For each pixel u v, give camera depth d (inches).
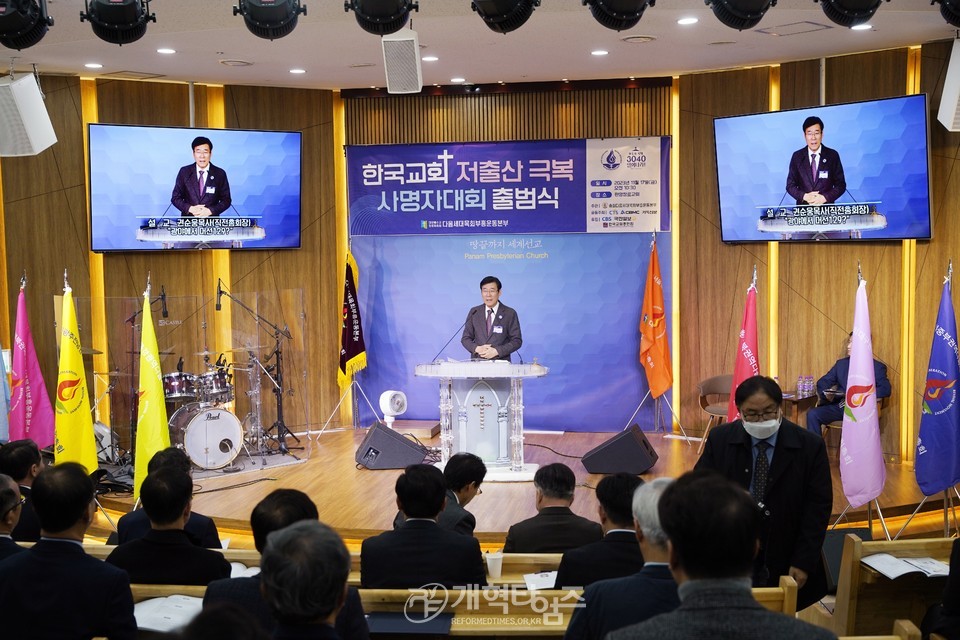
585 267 419.8
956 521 289.1
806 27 309.6
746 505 68.8
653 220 413.7
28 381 319.3
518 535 167.3
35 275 378.3
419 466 141.6
